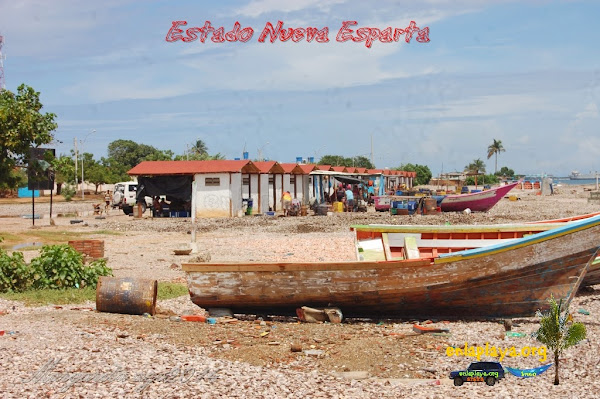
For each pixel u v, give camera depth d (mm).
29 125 29516
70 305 14961
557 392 8969
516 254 13453
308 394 8812
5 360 9805
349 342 11812
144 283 13617
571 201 69875
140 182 48031
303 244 28875
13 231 35062
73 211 58188
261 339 11898
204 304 14227
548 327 9688
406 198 48875
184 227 39094
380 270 13555
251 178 50562
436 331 12586
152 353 10438
